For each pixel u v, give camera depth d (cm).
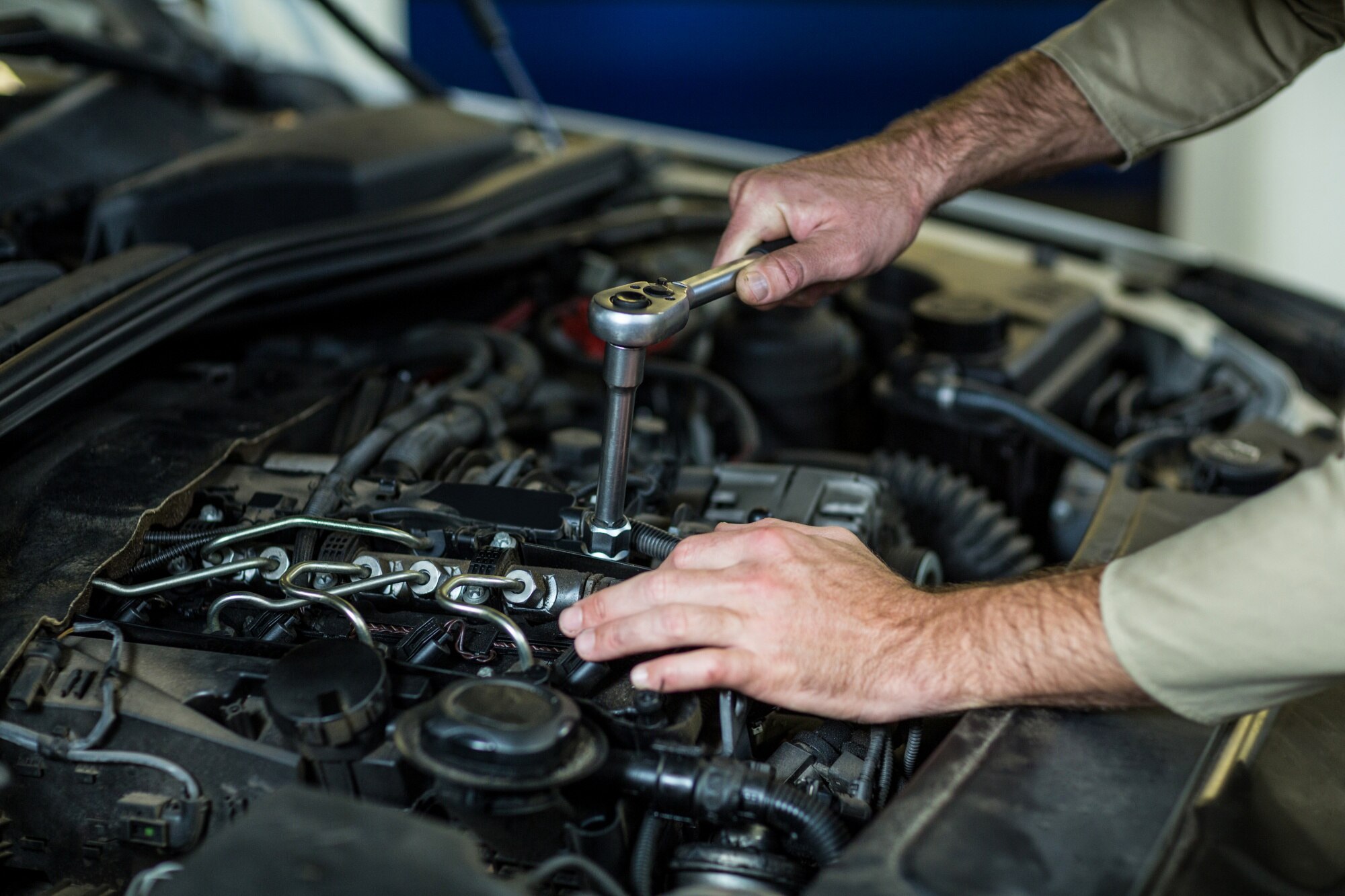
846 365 181
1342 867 80
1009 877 74
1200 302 206
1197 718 83
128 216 154
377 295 162
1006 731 88
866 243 124
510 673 91
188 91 222
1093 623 83
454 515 108
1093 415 182
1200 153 387
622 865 87
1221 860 78
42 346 116
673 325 94
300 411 129
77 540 102
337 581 101
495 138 194
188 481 112
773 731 102
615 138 231
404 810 88
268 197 162
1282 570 77
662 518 114
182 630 103
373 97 262
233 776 86
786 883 84
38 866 92
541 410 163
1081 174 418
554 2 466
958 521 148
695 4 451
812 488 126
